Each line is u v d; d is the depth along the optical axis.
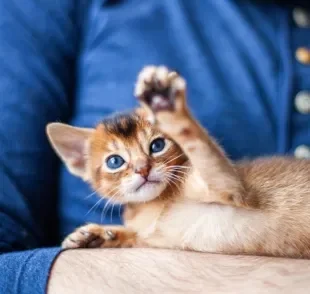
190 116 0.26
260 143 0.39
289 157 0.33
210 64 0.40
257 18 0.42
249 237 0.29
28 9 0.42
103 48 0.42
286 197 0.29
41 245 0.37
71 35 0.43
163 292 0.25
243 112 0.39
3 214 0.34
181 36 0.42
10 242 0.33
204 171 0.27
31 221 0.36
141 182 0.29
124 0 0.44
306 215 0.29
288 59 0.40
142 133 0.30
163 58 0.41
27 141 0.38
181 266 0.27
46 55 0.42
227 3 0.42
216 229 0.29
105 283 0.26
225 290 0.25
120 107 0.40
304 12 0.42
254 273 0.26
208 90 0.40
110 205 0.36
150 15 0.42
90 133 0.33
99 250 0.29
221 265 0.27
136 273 0.26
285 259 0.27
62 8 0.43
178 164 0.29
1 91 0.39
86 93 0.42
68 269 0.27
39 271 0.27
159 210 0.30
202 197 0.28
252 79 0.40
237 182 0.28
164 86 0.24
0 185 0.35
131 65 0.41
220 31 0.42
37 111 0.39
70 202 0.39
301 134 0.38
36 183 0.38
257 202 0.29
